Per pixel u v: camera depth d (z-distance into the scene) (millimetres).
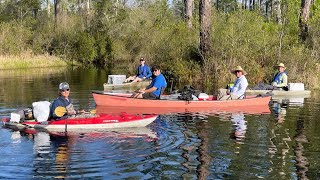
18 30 36562
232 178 6609
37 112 9852
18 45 35250
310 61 20078
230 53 20422
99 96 13477
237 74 13930
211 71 20312
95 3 41750
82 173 6754
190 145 8438
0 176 6582
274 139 9000
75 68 32000
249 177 6660
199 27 21000
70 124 9633
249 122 10836
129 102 13297
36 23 43688
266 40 21297
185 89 14070
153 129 9914
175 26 25172
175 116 11695
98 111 12438
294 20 22062
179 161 7410
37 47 36906
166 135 9289
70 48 37219
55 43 38438
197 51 21250
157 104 13203
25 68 31406
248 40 20625
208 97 13992
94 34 37250
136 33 32812
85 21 40062
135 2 37312
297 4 22172
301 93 16625
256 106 13602
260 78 20094
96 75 25328
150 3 36000
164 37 25234
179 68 20922
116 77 18359
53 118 9781
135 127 10094
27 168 6965
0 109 12406
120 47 35188
